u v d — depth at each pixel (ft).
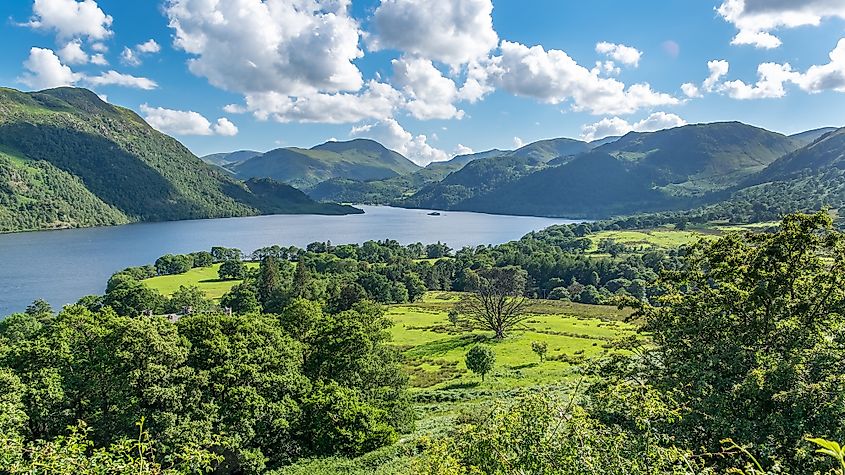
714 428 49.98
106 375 105.40
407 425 131.34
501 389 182.19
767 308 66.80
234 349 115.55
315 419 117.91
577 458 35.06
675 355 67.56
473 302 331.57
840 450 15.78
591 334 281.13
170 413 97.35
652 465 35.29
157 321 111.34
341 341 137.39
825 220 64.49
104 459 37.55
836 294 64.49
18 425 83.15
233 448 103.60
